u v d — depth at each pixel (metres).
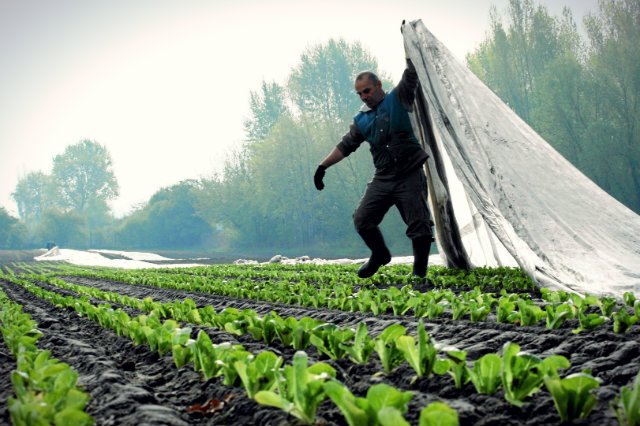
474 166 7.25
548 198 7.45
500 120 7.77
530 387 2.48
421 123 9.06
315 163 67.00
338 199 64.19
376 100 8.15
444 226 10.05
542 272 6.80
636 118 42.34
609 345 3.44
